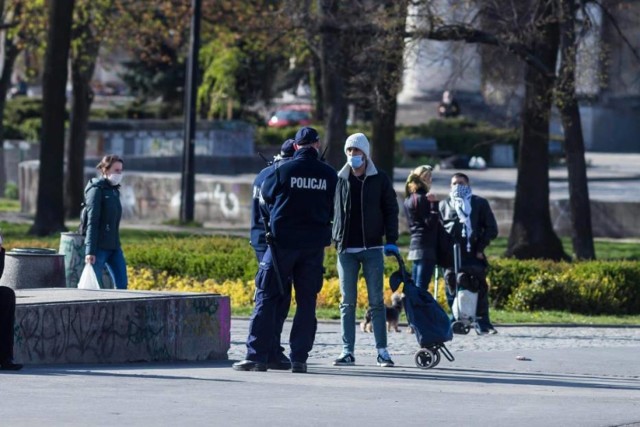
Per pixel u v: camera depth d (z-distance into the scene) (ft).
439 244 159.22
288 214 112.27
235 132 588.09
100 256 154.71
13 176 530.27
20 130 617.62
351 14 253.65
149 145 581.53
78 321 119.85
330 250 223.92
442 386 109.29
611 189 479.41
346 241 124.67
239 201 392.68
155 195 410.11
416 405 92.48
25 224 370.32
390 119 310.86
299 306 115.03
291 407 88.22
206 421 79.41
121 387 96.68
